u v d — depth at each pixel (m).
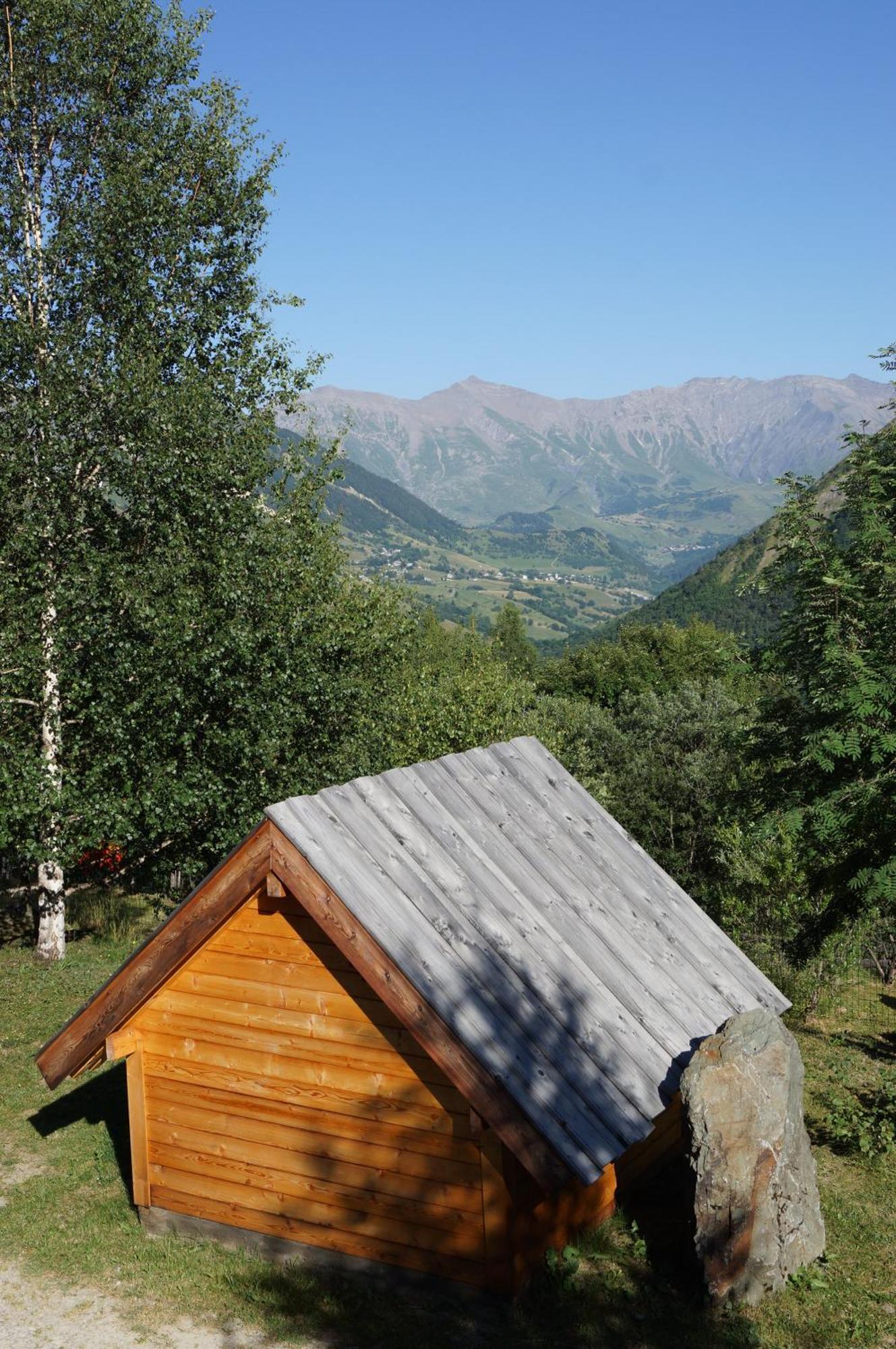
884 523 13.27
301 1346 8.19
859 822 12.41
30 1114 13.10
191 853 21.11
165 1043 9.91
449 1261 8.59
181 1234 9.95
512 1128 7.64
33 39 21.58
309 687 20.47
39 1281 9.30
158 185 21.98
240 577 19.92
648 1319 8.51
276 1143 9.38
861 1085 14.95
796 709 13.75
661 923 11.57
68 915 24.80
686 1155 9.00
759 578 14.12
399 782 10.44
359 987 8.86
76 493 20.16
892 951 21.77
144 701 19.02
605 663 79.31
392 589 24.17
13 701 19.19
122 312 21.86
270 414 22.72
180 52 23.31
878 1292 9.12
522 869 10.58
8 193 21.22
